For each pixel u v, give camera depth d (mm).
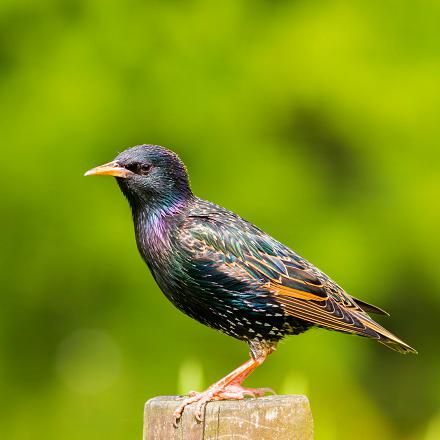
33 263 15297
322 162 15781
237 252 6793
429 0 15391
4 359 15680
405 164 15406
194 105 15133
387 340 6707
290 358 14750
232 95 15211
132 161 6883
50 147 14914
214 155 15164
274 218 15000
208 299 6820
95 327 15406
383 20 15484
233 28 15391
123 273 15016
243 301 6777
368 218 15328
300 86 15289
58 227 15109
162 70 15180
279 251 6934
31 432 15531
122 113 15008
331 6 15625
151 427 5512
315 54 15273
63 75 15039
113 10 15398
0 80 15297
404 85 15297
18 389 15680
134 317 15203
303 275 6867
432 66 15406
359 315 6852
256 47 15375
